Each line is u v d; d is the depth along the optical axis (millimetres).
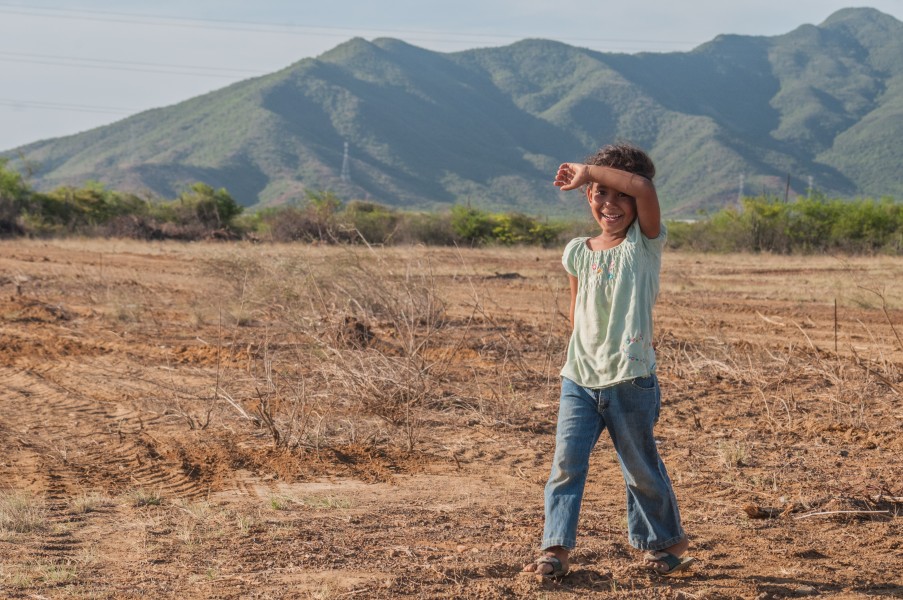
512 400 8125
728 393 8484
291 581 4117
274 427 6746
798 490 5605
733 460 6254
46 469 6160
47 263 23109
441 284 15203
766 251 35250
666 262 28062
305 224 33531
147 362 10086
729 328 12898
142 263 23703
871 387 8570
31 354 10562
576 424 4016
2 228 38562
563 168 4074
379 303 11883
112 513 5230
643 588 4051
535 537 4754
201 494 5637
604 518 5078
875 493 5434
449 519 5090
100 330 12266
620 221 4000
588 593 3992
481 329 12125
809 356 10203
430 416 7598
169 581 4125
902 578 4199
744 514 5195
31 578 4117
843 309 15195
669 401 8156
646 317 3967
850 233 35344
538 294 17438
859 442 6734
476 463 6367
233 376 9227
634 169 3965
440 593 3990
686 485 5777
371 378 8055
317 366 9156
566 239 39031
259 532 4852
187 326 12539
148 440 6895
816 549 4602
